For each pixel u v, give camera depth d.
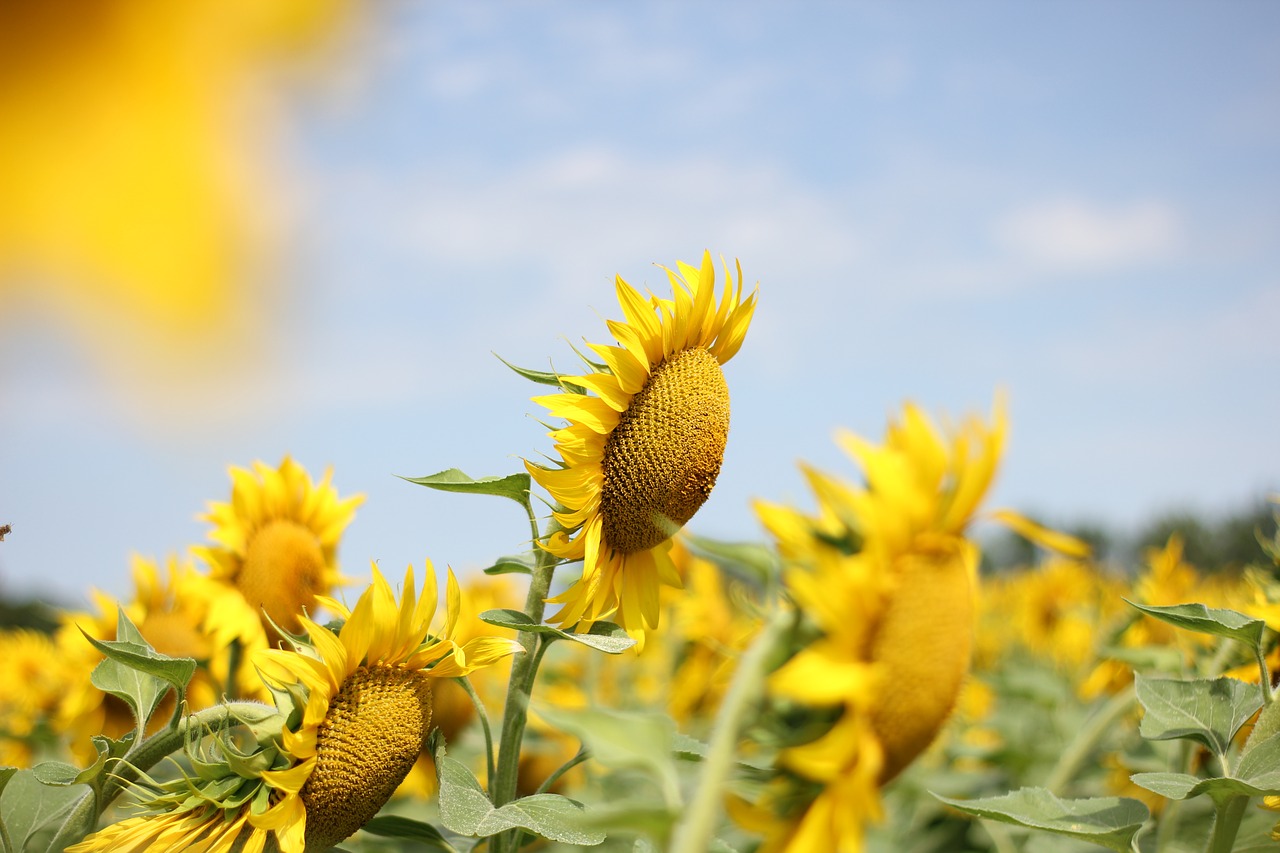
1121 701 2.43
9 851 1.73
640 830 1.26
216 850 1.60
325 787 1.64
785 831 1.30
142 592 2.26
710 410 1.86
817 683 1.25
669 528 1.34
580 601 1.83
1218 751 1.72
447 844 1.78
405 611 1.69
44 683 2.70
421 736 1.69
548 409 1.80
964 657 1.36
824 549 1.31
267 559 2.10
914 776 2.72
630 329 1.84
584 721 1.27
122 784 1.70
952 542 1.34
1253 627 1.73
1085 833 1.62
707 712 3.40
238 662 2.06
